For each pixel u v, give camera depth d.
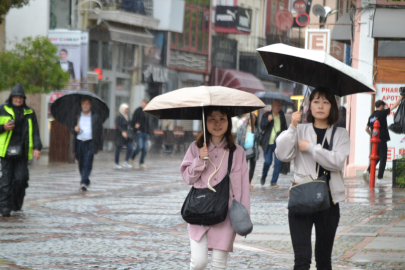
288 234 16.92
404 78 34.03
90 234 16.97
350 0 35.50
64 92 59.28
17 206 20.88
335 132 10.35
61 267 13.09
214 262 10.07
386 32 32.88
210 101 9.85
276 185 29.91
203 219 9.89
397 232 16.91
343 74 10.45
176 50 83.00
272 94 46.59
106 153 58.00
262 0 100.50
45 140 62.72
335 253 14.30
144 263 13.49
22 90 20.23
